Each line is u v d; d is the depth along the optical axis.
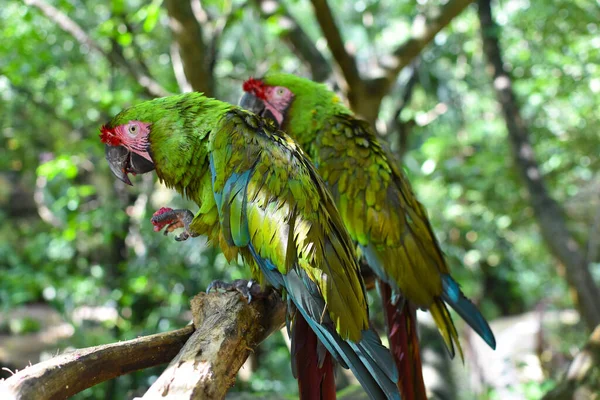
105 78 6.88
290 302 2.14
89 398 6.09
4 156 8.12
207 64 4.87
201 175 2.44
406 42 5.13
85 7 6.80
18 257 8.79
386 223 3.02
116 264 7.14
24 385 1.44
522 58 6.93
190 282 6.83
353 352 1.96
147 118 2.48
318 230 2.10
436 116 7.67
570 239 6.02
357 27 8.52
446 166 7.50
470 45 7.64
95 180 7.08
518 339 7.79
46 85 6.83
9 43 5.54
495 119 8.44
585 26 6.52
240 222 2.20
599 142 7.16
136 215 7.15
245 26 7.53
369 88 4.97
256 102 3.45
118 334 6.68
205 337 1.77
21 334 8.81
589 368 3.44
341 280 2.06
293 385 6.88
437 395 4.77
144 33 6.18
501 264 9.84
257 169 2.21
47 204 7.79
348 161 3.15
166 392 1.54
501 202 7.71
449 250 8.62
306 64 5.71
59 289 6.72
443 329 3.02
